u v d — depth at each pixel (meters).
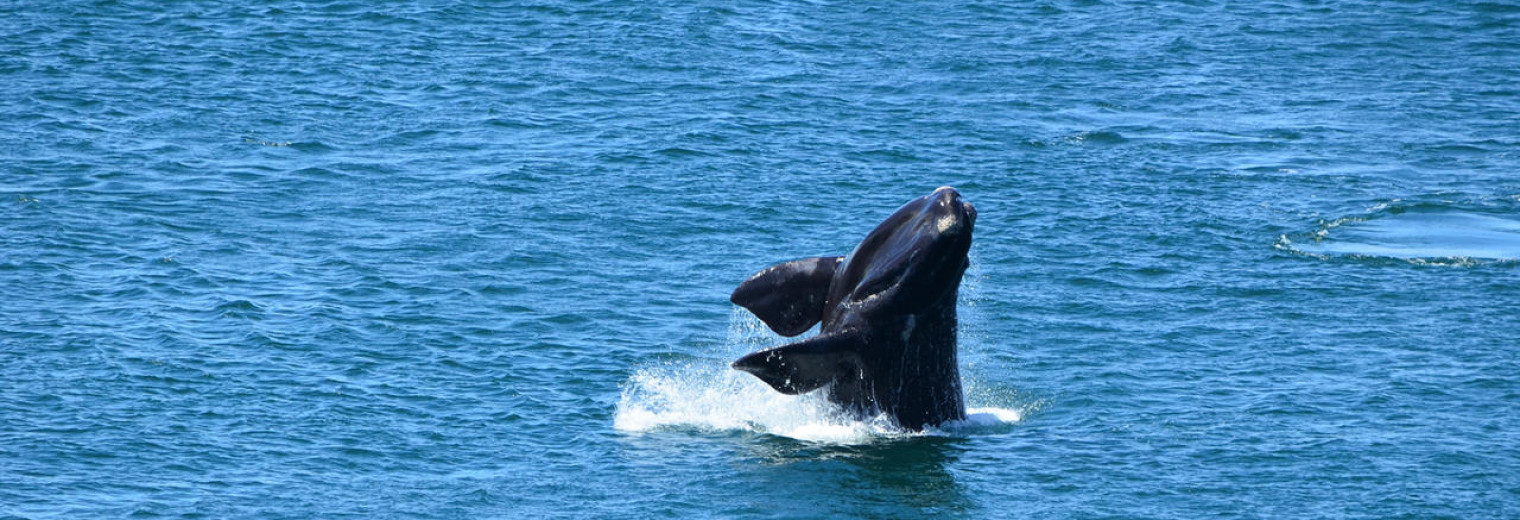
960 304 125.31
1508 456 92.50
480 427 96.88
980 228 148.88
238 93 199.38
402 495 85.94
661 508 84.25
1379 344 115.44
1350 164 180.00
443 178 165.38
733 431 96.31
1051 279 133.00
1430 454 92.81
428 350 111.81
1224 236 148.00
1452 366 109.94
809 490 86.44
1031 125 194.75
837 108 199.62
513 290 127.69
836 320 90.50
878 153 178.62
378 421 97.31
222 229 144.75
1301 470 90.38
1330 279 133.75
